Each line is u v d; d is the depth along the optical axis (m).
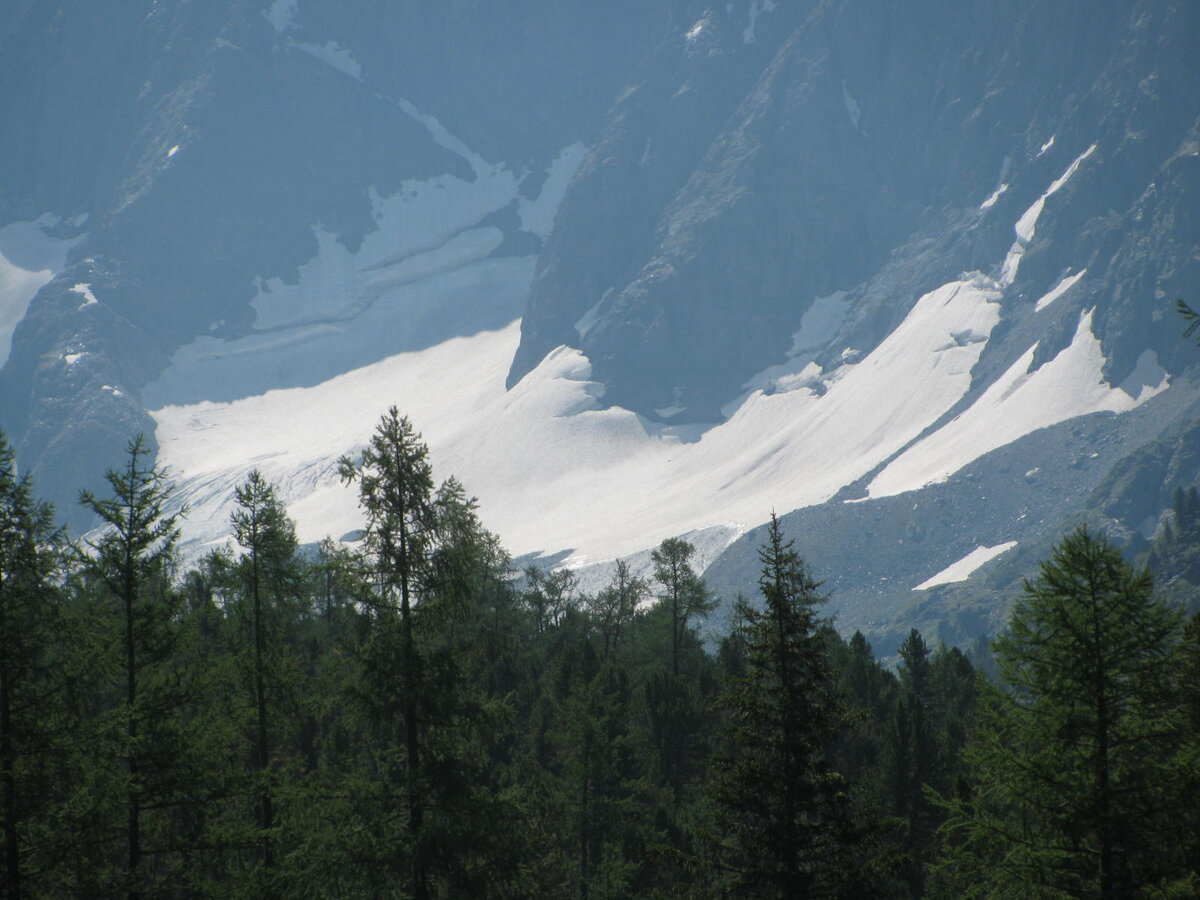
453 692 112.69
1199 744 97.62
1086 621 100.06
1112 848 95.44
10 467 112.56
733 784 105.12
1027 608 105.50
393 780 117.12
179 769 114.56
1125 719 101.69
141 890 111.44
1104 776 97.12
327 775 118.62
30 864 107.12
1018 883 97.44
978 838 103.69
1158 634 98.62
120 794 109.31
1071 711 99.75
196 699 120.12
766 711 105.06
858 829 103.50
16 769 104.81
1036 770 98.06
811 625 105.94
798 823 104.31
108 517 120.75
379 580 113.06
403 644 111.94
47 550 112.69
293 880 108.62
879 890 103.88
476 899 108.00
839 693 105.62
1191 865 93.75
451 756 112.44
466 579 114.62
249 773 121.88
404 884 113.12
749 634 108.06
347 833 107.88
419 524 114.62
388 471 113.69
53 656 115.00
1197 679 105.12
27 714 108.31
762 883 103.69
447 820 109.50
